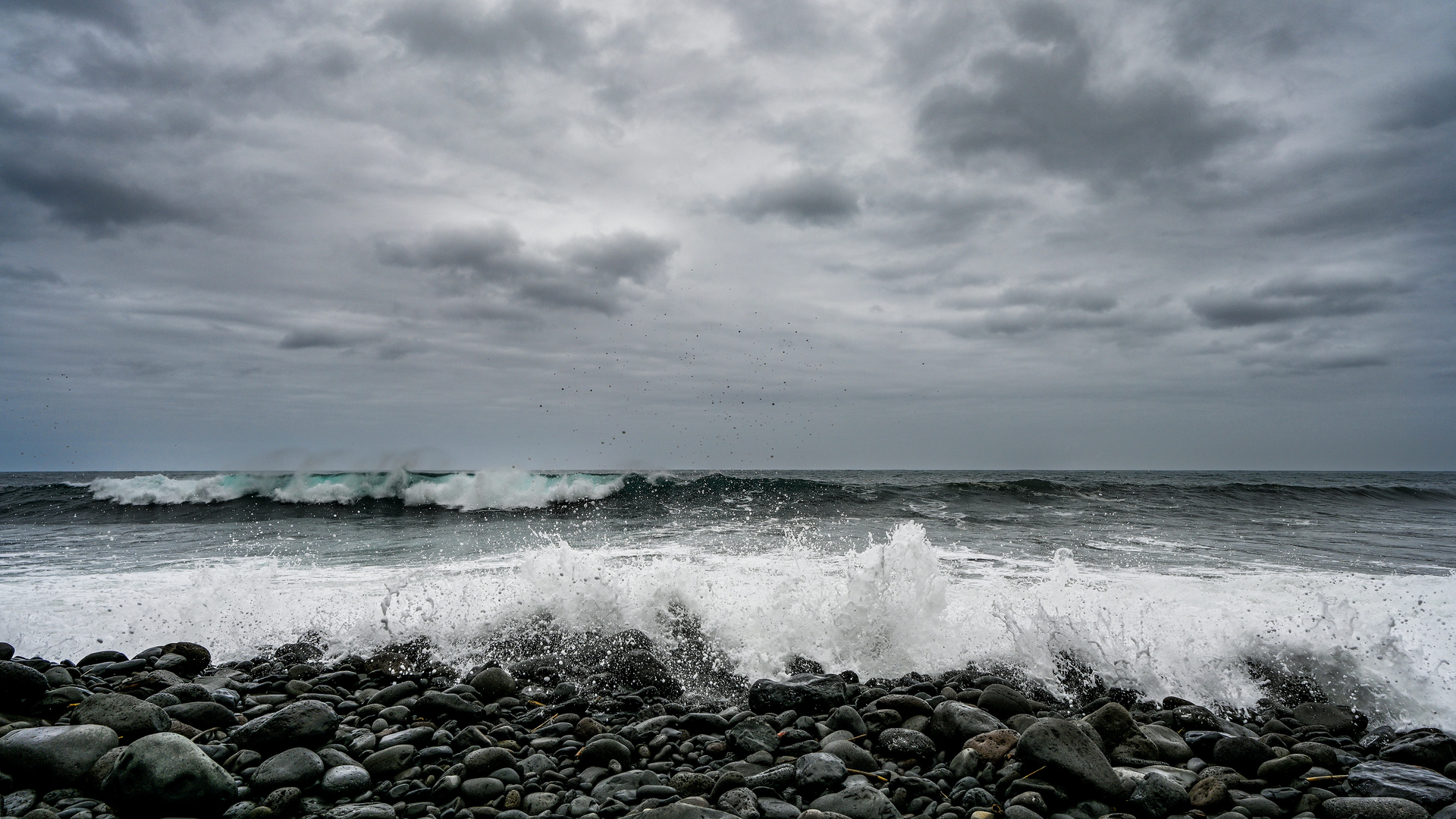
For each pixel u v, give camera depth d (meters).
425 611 6.07
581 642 5.51
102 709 3.63
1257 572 9.08
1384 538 13.05
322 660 5.50
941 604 6.02
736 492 19.72
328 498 18.06
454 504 17.50
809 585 6.77
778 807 3.12
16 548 11.03
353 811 3.07
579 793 3.36
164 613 6.49
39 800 3.04
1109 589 7.57
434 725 4.21
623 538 11.85
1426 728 4.34
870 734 4.07
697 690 4.96
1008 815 3.12
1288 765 3.60
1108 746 3.91
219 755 3.53
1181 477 63.22
